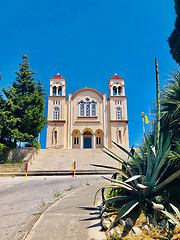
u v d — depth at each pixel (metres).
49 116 36.72
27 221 5.06
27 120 24.47
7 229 4.67
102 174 17.00
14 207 6.49
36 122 25.70
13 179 13.76
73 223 4.64
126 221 4.15
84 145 37.16
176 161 4.99
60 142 35.25
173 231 3.57
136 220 4.18
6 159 23.88
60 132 35.81
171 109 6.09
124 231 3.89
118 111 37.66
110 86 39.22
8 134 23.33
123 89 38.91
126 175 5.33
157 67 5.48
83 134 37.59
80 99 38.69
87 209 5.66
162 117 6.41
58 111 37.22
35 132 26.30
